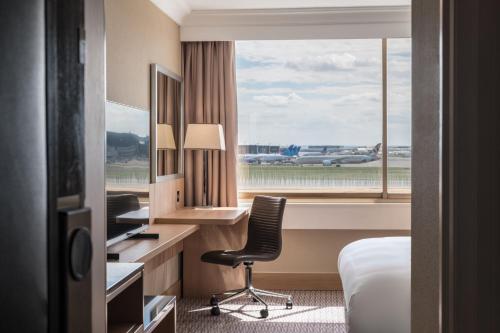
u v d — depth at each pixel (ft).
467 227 2.83
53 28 1.71
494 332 2.82
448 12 2.96
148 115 14.80
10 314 1.71
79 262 1.74
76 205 1.82
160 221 16.43
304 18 19.01
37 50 1.69
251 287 17.20
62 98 1.74
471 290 2.83
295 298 18.63
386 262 11.00
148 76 15.76
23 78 1.70
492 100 2.81
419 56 5.04
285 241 19.81
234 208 18.99
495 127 2.81
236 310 17.20
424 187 4.86
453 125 2.85
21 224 1.71
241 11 18.81
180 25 19.17
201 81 19.48
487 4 2.79
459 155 2.83
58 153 1.72
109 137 11.57
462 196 2.84
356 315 9.89
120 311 8.32
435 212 4.50
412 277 5.35
